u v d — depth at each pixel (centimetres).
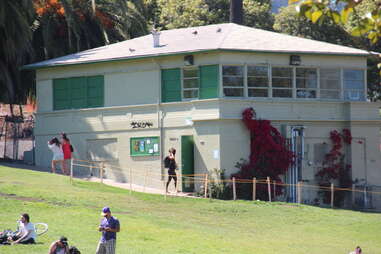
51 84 5700
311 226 3991
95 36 7162
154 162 5156
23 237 2830
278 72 5103
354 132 5294
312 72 5228
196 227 3628
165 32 5897
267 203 4566
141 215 3831
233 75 4947
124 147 5316
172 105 5094
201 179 4909
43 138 5725
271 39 5356
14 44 6003
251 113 4912
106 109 5400
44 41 6694
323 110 5234
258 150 4928
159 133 5144
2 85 6269
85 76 5528
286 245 3344
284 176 5050
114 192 4575
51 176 4916
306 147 5159
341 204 5266
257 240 3416
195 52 4931
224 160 4850
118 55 5366
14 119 6334
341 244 3519
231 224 3856
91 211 3722
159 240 3127
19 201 3762
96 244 2894
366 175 5331
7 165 5584
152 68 5203
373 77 7650
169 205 4284
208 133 4912
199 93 4978
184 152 4981
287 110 5100
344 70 5334
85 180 5059
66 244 2433
